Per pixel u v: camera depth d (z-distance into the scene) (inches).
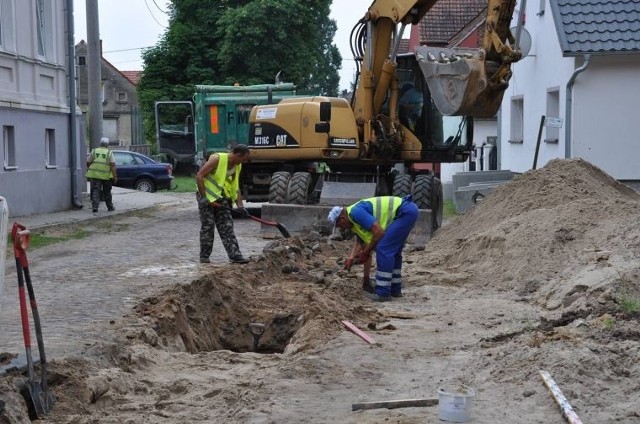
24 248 252.4
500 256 502.6
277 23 1924.2
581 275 410.6
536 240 490.3
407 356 312.5
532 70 963.3
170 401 268.8
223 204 550.6
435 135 734.5
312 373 290.7
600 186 611.2
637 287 378.6
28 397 252.7
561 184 594.9
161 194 1342.3
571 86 839.7
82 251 632.4
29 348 253.9
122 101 3169.3
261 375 297.0
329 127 710.5
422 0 671.1
